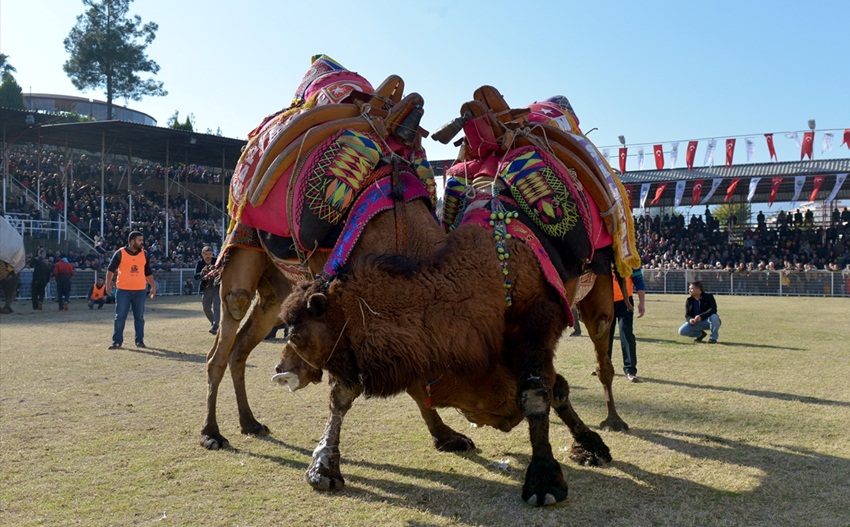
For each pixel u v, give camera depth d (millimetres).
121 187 38250
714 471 4629
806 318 17719
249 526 3717
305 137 4711
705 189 35719
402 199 4426
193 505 4020
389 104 5062
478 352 3775
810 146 31797
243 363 5824
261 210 4957
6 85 50250
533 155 4766
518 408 4062
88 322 15906
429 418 5219
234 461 4918
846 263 34000
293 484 4418
